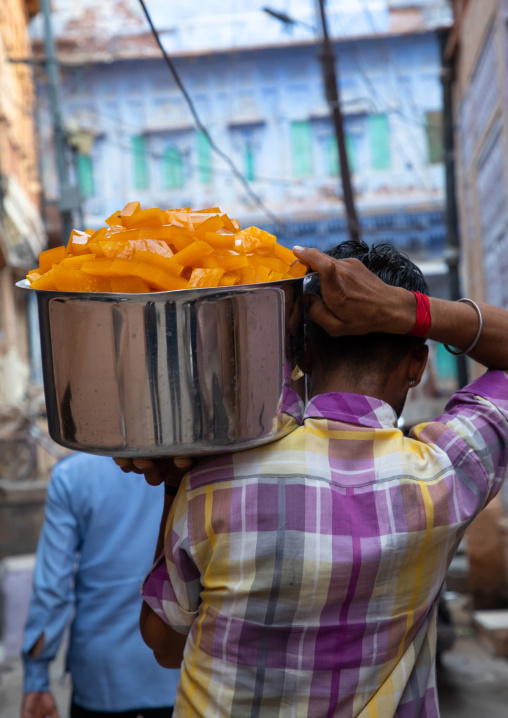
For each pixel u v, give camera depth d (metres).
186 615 1.14
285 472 1.08
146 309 0.95
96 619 2.29
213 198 24.55
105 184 24.50
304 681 1.06
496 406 1.18
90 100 24.48
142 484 2.38
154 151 24.58
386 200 23.86
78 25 24.73
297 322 1.05
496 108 8.21
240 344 0.97
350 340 1.18
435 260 23.61
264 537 1.05
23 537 7.88
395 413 1.22
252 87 24.48
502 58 7.68
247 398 0.99
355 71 23.95
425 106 23.84
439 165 23.78
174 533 1.11
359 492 1.09
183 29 24.75
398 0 23.78
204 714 1.07
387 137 23.91
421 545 1.09
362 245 1.27
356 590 1.06
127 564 2.31
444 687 4.56
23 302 16.61
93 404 0.98
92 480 2.36
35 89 19.86
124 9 24.72
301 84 24.39
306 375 1.24
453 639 4.77
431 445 1.16
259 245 1.11
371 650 1.08
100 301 0.95
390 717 1.09
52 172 22.88
